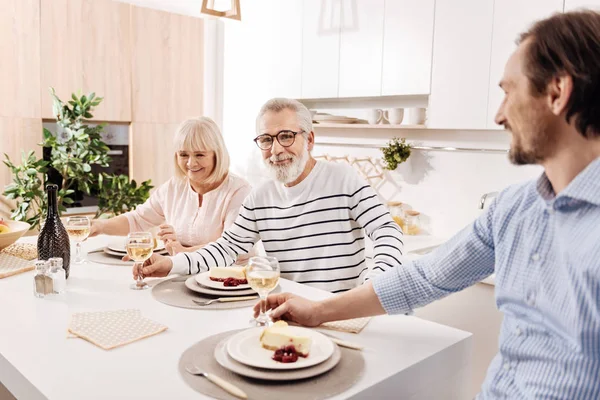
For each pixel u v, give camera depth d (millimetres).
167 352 1107
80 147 3578
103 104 3885
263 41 4168
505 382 952
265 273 1266
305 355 1046
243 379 979
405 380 1054
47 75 3594
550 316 893
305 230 1909
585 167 876
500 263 1027
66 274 1652
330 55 3643
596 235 833
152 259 1714
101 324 1242
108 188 3877
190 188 2416
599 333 815
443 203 3334
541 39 868
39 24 3527
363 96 3473
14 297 1466
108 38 3869
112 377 990
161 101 4230
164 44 4203
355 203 1879
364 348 1148
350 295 1271
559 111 850
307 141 1927
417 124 3273
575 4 2557
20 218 3461
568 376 846
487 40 2869
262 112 1902
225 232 1996
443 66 3061
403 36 3229
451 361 1183
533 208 984
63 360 1062
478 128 2943
